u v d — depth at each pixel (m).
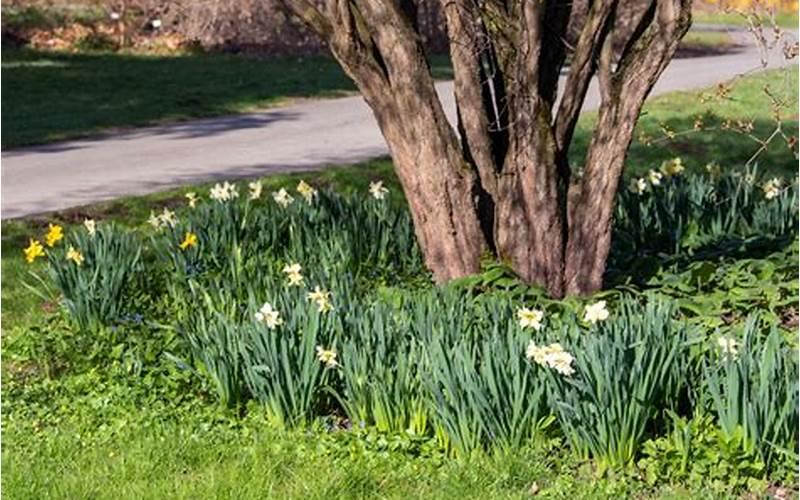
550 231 10.09
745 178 12.98
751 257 11.52
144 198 16.02
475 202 10.09
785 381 7.24
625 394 7.21
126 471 7.45
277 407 8.09
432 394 7.62
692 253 11.62
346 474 7.25
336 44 9.99
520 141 10.02
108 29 39.09
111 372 9.12
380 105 10.07
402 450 7.60
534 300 9.73
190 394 8.66
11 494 7.16
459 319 8.14
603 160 10.03
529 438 7.48
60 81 30.70
